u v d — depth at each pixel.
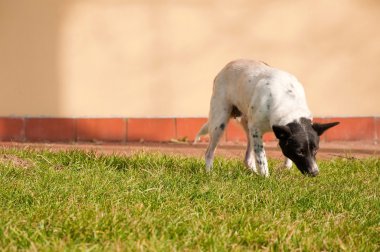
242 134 14.16
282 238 6.18
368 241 6.39
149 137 14.19
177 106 14.20
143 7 14.05
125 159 9.78
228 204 7.32
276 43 14.16
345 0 14.23
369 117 14.35
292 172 9.48
